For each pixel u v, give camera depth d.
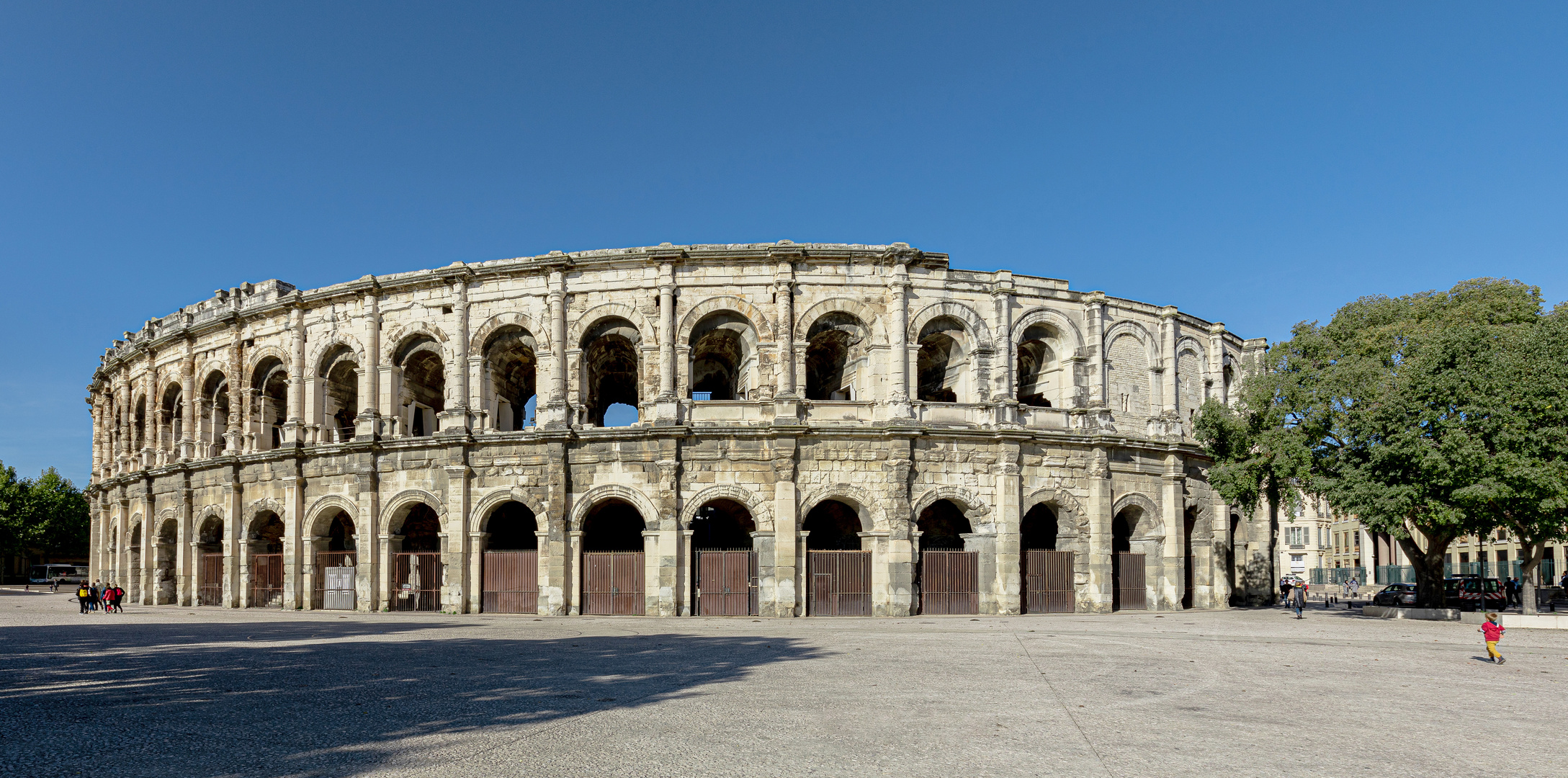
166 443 69.00
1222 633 39.25
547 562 49.50
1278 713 19.95
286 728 17.89
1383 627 42.91
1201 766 15.11
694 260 51.62
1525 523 43.78
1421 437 42.38
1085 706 20.55
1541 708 21.00
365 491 53.16
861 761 15.30
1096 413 53.78
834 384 57.38
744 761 15.20
